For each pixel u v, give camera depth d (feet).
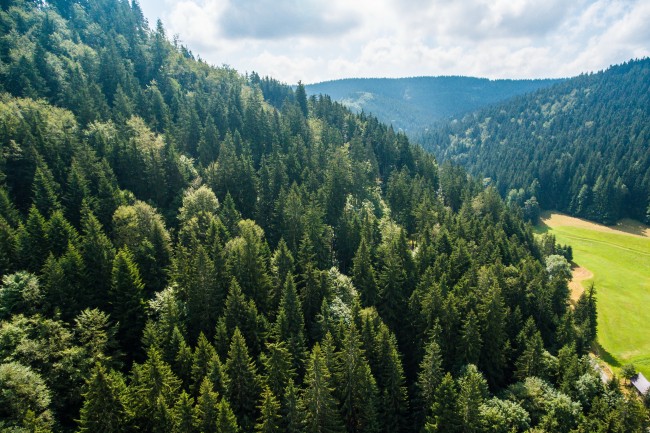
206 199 301.43
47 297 173.99
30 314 166.30
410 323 224.94
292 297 198.59
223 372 153.38
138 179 327.88
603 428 171.94
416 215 367.25
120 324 184.75
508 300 257.75
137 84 522.06
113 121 404.98
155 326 180.65
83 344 162.09
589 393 193.88
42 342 147.64
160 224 257.75
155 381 139.44
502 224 415.85
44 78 442.09
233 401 154.71
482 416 159.94
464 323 212.02
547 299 256.73
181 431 130.21
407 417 179.32
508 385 203.21
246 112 504.02
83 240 217.97
